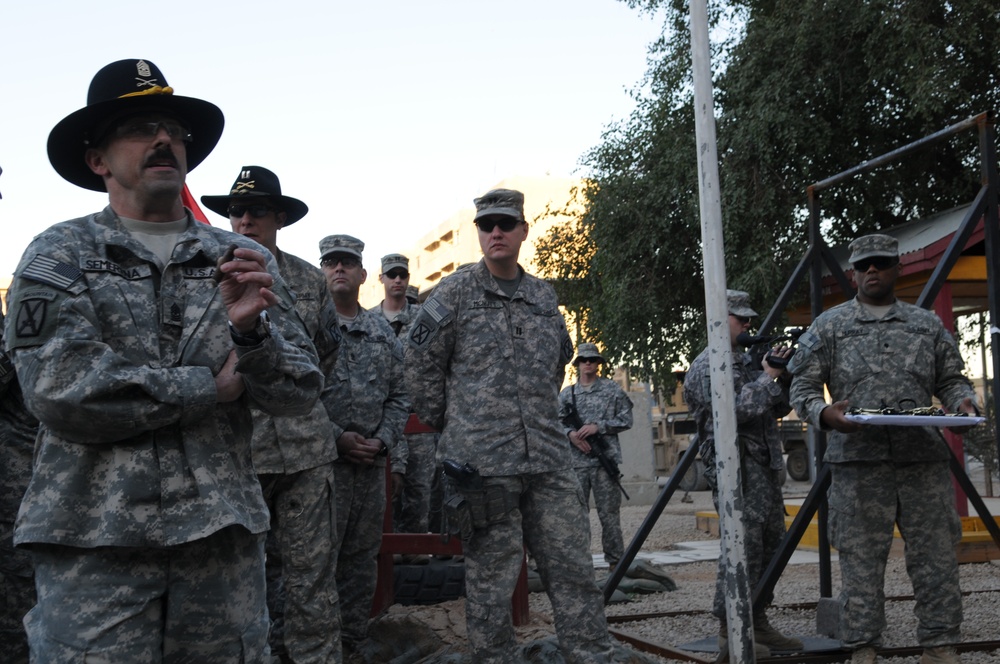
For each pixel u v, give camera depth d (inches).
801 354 218.7
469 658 197.0
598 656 174.2
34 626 100.5
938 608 207.2
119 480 100.0
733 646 165.5
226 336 106.8
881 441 208.7
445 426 181.8
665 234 570.3
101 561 99.5
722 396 169.0
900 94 541.6
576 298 673.0
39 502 100.1
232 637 104.7
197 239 110.2
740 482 168.2
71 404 96.6
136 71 109.7
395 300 334.6
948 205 581.9
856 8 517.7
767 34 543.8
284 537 185.2
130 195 109.5
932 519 208.5
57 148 112.0
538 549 177.6
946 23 512.7
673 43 595.5
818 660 219.5
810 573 370.3
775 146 539.8
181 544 100.3
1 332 173.9
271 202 199.6
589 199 608.1
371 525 223.9
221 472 104.7
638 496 786.8
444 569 259.0
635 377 598.9
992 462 588.7
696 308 589.3
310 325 197.8
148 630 100.4
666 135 577.6
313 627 184.7
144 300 105.3
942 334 216.2
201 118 114.0
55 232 105.7
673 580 348.2
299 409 109.6
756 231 526.0
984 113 221.9
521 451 174.6
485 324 179.9
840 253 523.2
